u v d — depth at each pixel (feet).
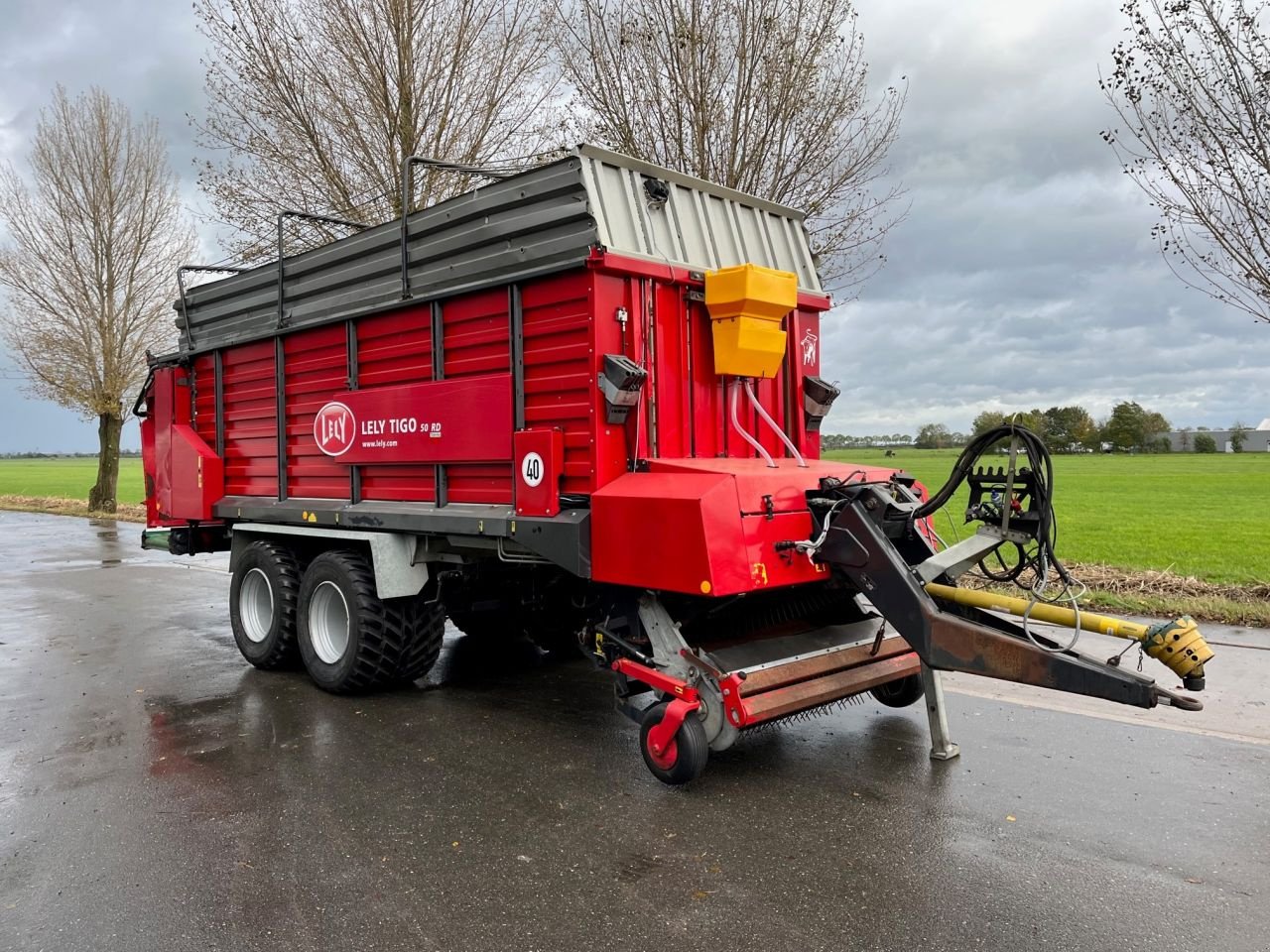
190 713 17.89
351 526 18.61
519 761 14.82
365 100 37.83
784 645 14.40
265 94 37.09
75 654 23.75
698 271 15.40
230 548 25.34
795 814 12.40
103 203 73.41
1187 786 13.12
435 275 16.52
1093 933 9.20
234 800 13.23
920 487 15.71
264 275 20.88
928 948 8.98
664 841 11.62
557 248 14.29
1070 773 13.76
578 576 14.96
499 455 15.34
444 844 11.62
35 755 15.46
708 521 12.32
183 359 23.98
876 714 17.06
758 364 15.29
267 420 21.36
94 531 64.75
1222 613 23.30
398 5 36.19
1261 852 11.02
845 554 13.02
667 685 13.42
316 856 11.32
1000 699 17.87
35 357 73.82
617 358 13.62
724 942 9.16
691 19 29.45
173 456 24.26
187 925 9.69
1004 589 26.43
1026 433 11.85
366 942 9.29
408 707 18.13
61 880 10.80
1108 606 24.64
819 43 29.09
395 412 17.43
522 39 37.14
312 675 19.44
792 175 30.17
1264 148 23.35
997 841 11.44
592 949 9.07
